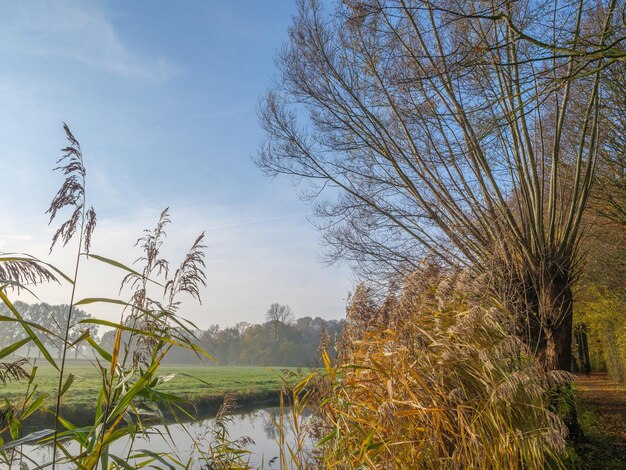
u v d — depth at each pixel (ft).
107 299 8.23
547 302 34.32
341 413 14.67
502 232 36.45
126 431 8.20
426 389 13.78
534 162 38.11
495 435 13.20
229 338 200.64
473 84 37.81
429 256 21.90
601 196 50.16
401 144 46.03
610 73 39.37
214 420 16.55
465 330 14.85
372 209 46.75
